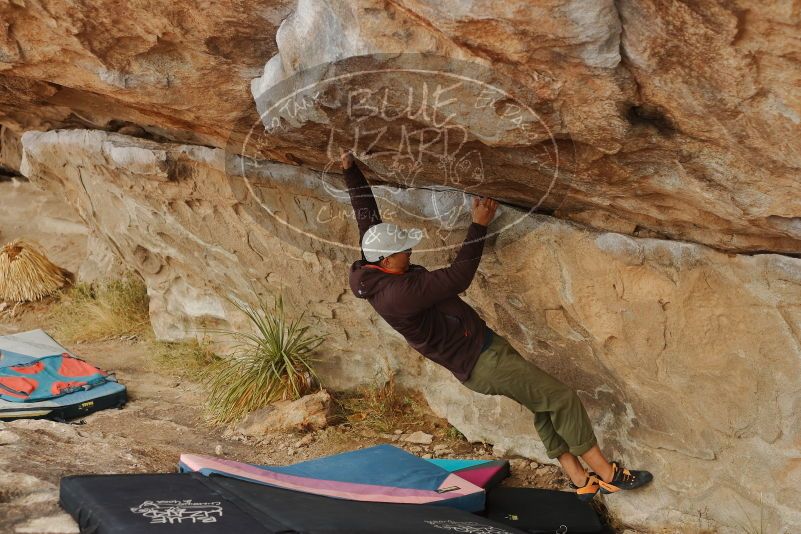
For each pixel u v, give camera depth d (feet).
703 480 12.41
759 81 6.94
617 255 11.43
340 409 18.40
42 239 30.86
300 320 18.97
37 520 9.70
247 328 21.01
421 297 11.40
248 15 9.46
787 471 11.16
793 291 10.05
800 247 9.95
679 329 11.48
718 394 11.57
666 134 8.29
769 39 6.43
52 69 11.59
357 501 11.86
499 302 14.05
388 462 14.39
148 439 16.93
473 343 12.45
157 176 16.88
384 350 18.29
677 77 7.26
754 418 11.27
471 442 17.03
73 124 19.22
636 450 13.41
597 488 13.23
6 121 19.89
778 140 7.55
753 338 10.80
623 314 11.98
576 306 12.51
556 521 13.33
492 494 14.33
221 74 10.94
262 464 16.17
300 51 8.56
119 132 18.12
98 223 22.54
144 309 25.81
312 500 11.05
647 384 12.51
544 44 7.15
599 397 13.96
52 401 18.06
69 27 10.24
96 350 23.66
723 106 7.41
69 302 28.02
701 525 12.49
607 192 10.33
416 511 11.55
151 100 11.74
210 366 20.71
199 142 16.76
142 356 23.04
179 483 10.82
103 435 16.30
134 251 22.39
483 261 13.21
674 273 11.07
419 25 7.57
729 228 10.10
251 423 17.69
